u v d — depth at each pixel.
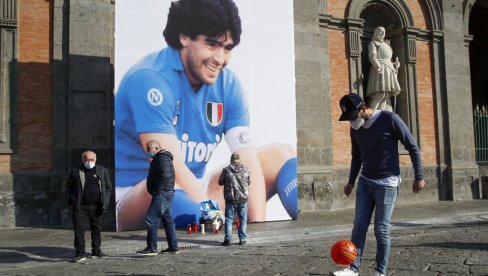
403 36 15.96
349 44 14.94
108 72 12.00
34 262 7.26
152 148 7.87
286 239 9.21
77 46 11.77
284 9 12.40
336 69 14.75
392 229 9.89
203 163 11.23
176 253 7.71
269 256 6.86
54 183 11.48
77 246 7.30
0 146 11.21
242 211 8.59
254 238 9.27
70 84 11.63
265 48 12.14
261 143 11.88
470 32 22.78
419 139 15.74
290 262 6.27
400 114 15.99
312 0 14.23
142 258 7.32
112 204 11.55
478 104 22.94
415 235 8.48
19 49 11.59
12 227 11.05
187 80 11.24
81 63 11.76
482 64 22.89
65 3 11.91
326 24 14.49
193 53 11.35
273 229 10.28
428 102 16.17
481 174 17.23
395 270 5.52
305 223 11.20
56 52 11.77
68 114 11.61
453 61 16.64
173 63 11.12
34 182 11.36
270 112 12.05
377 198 4.68
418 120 15.78
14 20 11.52
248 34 11.98
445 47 16.52
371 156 4.73
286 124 12.20
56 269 6.64
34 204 11.32
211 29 11.58
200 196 11.10
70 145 11.51
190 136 11.15
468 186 16.30
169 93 11.00
